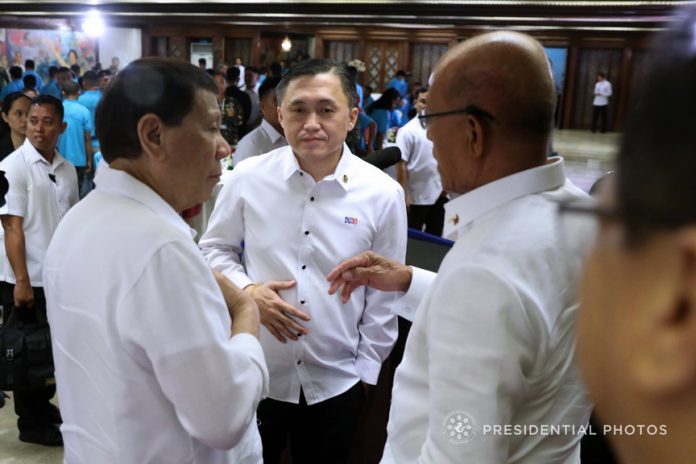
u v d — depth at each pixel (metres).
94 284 0.97
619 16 4.89
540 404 0.82
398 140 4.91
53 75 9.48
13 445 2.66
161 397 1.00
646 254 0.26
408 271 1.46
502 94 0.85
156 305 0.94
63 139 5.51
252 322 1.16
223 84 8.05
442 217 5.12
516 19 5.62
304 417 1.68
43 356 2.38
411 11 5.54
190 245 1.00
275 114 3.17
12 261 2.49
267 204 1.65
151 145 1.02
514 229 0.81
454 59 0.89
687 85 0.26
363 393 1.74
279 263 1.63
